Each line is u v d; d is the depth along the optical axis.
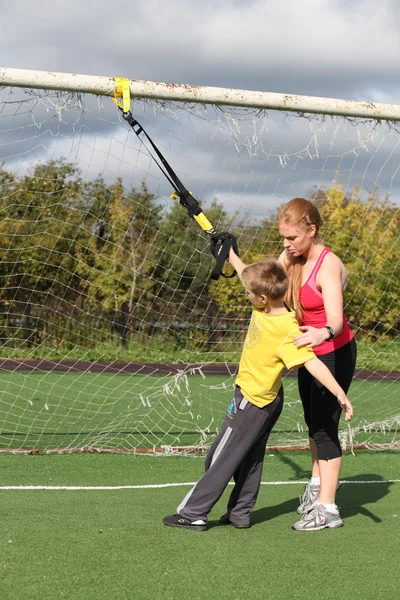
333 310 3.67
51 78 5.14
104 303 9.40
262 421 3.63
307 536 3.63
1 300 9.52
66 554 3.17
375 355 9.34
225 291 8.18
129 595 2.73
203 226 4.25
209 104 5.49
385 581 2.97
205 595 2.76
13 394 9.45
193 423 7.70
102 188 7.30
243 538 3.53
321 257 3.85
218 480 3.62
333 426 3.84
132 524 3.70
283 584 2.90
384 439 7.05
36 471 5.32
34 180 7.18
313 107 5.62
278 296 3.55
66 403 8.88
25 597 2.69
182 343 9.57
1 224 7.27
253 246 7.26
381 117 5.78
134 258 8.12
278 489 4.88
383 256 7.77
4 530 3.52
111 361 10.34
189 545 3.36
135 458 5.90
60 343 10.18
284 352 3.52
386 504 4.46
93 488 4.79
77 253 7.86
